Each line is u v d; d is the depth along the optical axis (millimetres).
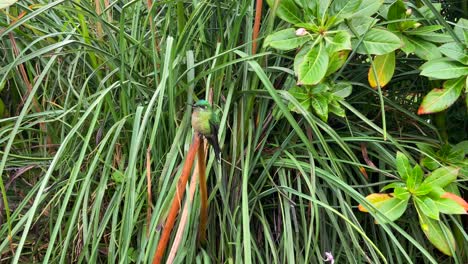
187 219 653
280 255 738
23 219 678
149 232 621
